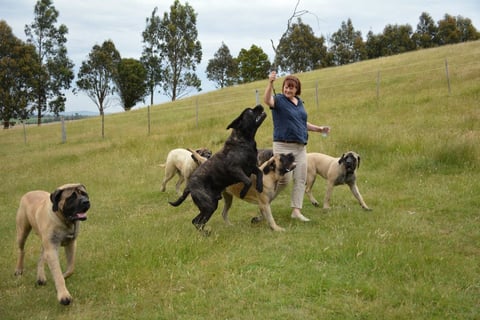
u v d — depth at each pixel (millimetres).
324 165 7957
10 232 7973
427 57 30547
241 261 5285
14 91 47438
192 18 62719
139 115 31172
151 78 64812
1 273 5770
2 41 46312
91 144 19484
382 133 11938
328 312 3988
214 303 4305
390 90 20625
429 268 4672
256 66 64438
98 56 57719
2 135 30938
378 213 7000
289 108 6684
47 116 56125
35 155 18484
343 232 6016
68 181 12055
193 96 40312
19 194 11320
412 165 9477
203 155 9258
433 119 13344
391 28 75312
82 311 4453
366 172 9812
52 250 4668
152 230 6840
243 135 6473
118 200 9789
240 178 6348
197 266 5246
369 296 4230
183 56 63719
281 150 6812
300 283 4578
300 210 7676
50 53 53250
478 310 3873
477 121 12266
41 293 5000
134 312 4309
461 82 18984
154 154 14297
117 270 5328
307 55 64312
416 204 7340
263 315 4004
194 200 6520
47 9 52000
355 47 74312
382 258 4895
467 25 79438
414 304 3998
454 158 9320
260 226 6883
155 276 5020
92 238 6922
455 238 5652
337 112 17438
